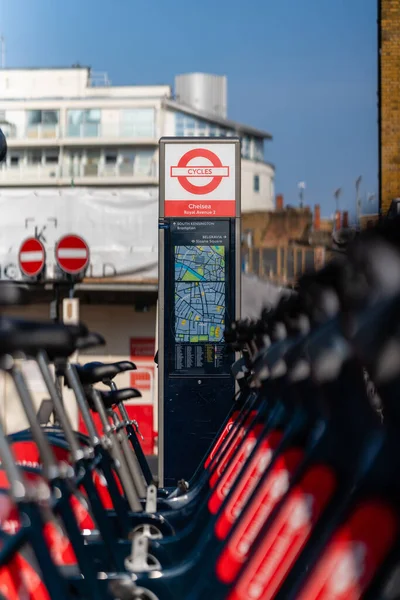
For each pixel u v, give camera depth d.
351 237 2.28
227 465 5.01
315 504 3.27
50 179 78.19
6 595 3.70
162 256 9.07
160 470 9.03
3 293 3.35
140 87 82.38
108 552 5.07
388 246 2.11
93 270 17.83
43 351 3.93
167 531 5.60
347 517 2.62
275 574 3.36
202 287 9.06
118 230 17.91
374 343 2.10
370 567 2.59
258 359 3.91
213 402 9.05
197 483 6.36
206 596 3.92
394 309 2.08
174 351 9.07
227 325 9.06
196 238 9.06
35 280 15.03
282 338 3.63
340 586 2.61
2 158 6.39
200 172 9.07
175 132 80.19
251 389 5.97
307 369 3.17
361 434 3.00
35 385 15.20
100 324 19.12
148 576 4.34
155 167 78.25
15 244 17.89
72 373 5.46
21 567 3.70
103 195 17.94
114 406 6.82
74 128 78.31
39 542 3.67
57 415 4.64
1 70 81.88
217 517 4.38
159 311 9.09
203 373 9.06
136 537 4.79
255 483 4.33
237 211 9.08
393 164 20.22
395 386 2.19
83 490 5.08
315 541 3.28
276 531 3.34
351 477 3.10
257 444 4.32
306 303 3.06
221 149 9.06
